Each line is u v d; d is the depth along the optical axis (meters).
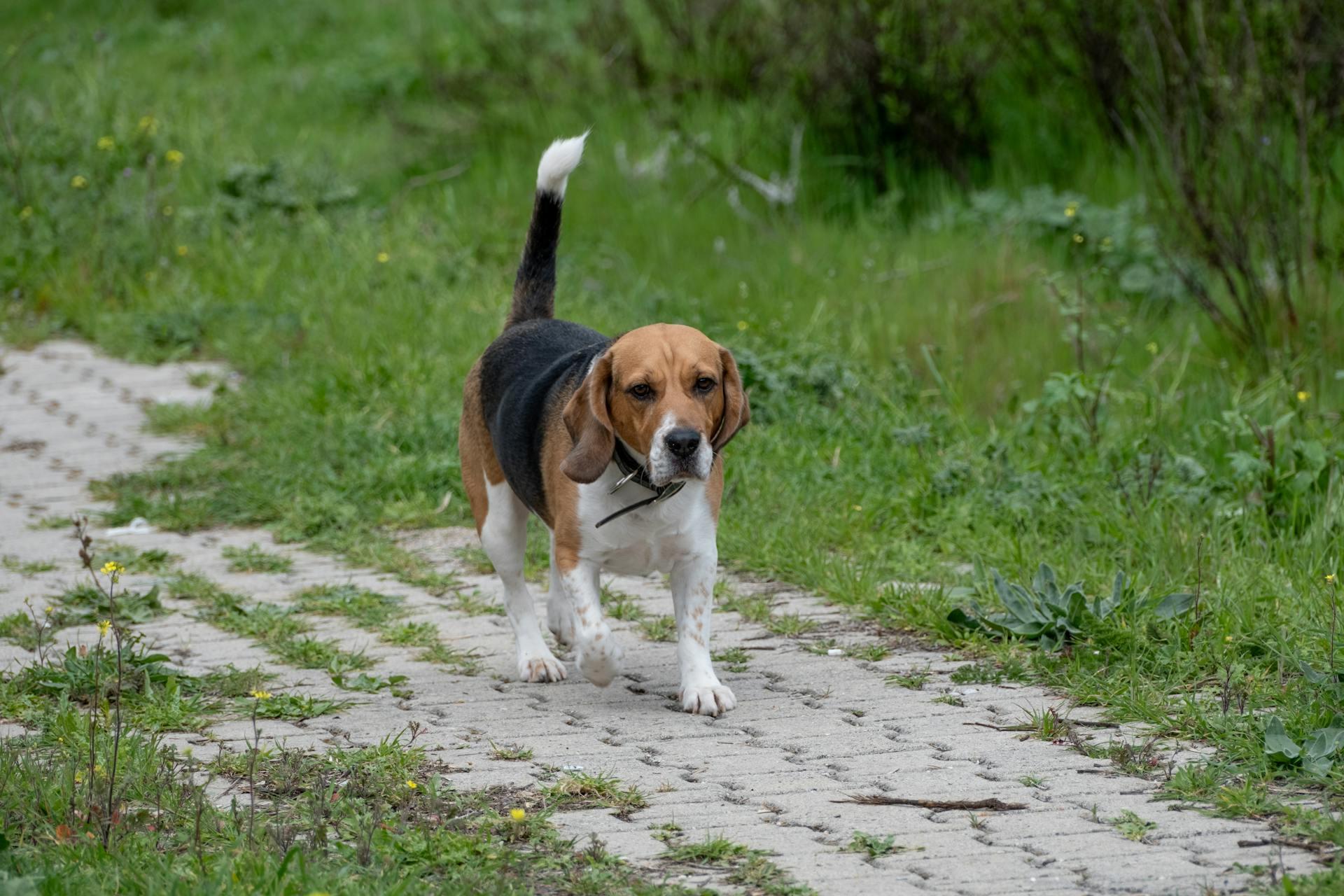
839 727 7.33
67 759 6.46
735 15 22.98
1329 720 6.83
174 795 6.16
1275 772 6.31
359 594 10.12
